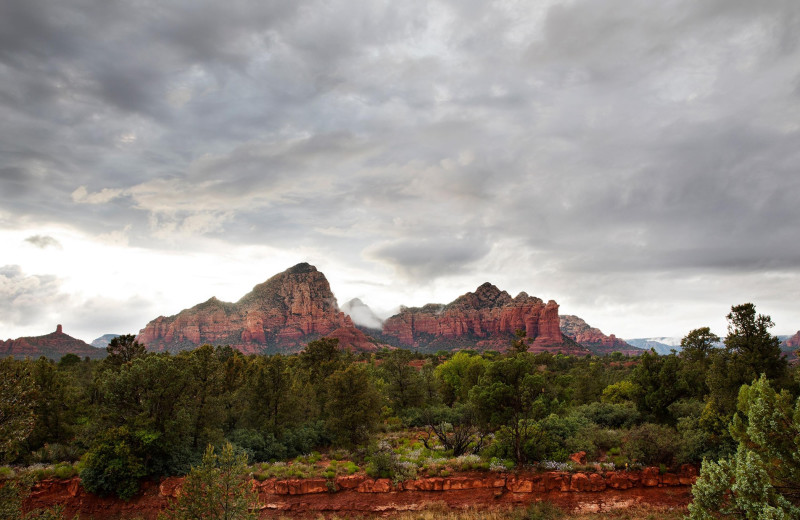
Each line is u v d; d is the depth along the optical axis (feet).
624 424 132.77
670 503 89.10
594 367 278.87
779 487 50.21
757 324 110.22
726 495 53.98
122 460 103.30
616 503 90.63
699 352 166.09
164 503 101.96
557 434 116.67
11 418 68.33
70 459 126.72
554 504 91.66
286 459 128.57
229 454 67.87
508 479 98.37
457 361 250.57
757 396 56.54
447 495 97.09
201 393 124.36
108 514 101.81
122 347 170.19
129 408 113.60
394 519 90.58
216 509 64.80
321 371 214.07
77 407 158.40
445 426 156.87
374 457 109.19
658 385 133.49
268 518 94.79
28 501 103.96
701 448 99.55
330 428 137.59
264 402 146.30
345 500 98.22
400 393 210.18
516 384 112.98
